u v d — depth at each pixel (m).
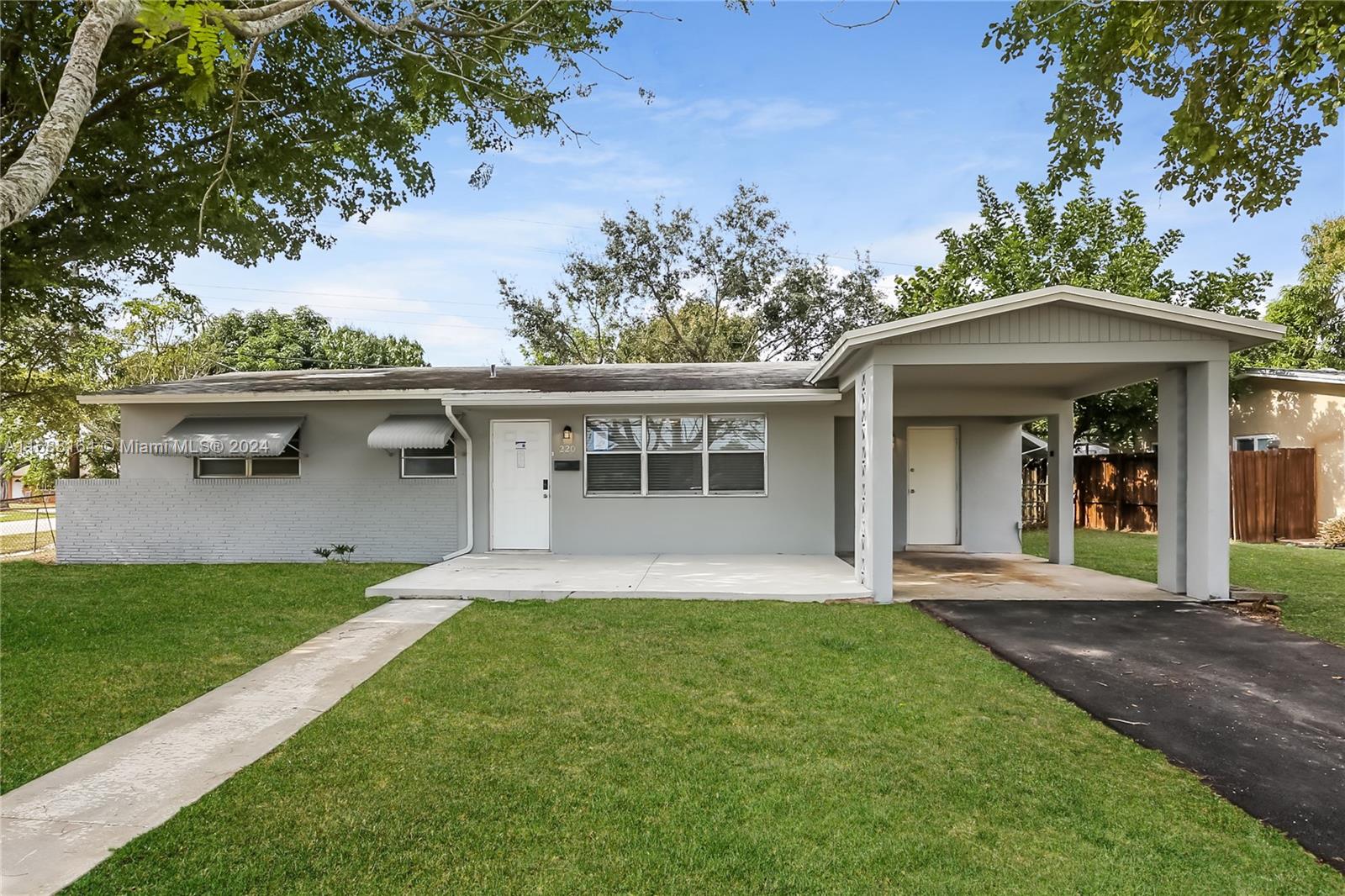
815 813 3.88
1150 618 8.42
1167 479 10.18
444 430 12.88
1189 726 5.13
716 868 3.36
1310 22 7.07
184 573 11.98
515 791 4.14
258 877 3.27
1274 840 3.64
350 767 4.46
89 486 13.86
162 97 10.82
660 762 4.54
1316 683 6.07
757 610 8.87
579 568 11.52
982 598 9.69
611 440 13.45
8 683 6.14
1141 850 3.54
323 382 14.79
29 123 9.84
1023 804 3.99
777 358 37.16
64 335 18.36
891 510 9.45
